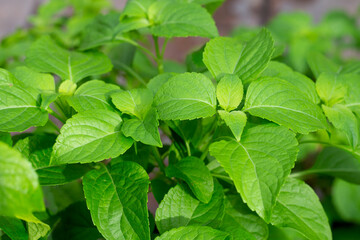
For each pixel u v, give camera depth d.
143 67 0.86
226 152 0.60
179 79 0.63
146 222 0.59
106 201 0.60
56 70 0.68
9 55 0.94
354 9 2.15
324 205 1.05
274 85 0.63
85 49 0.72
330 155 0.74
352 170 0.73
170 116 0.61
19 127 0.60
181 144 0.68
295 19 1.30
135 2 0.71
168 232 0.60
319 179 1.07
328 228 0.63
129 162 0.62
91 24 0.75
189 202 0.63
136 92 0.63
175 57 1.86
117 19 0.75
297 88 0.63
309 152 0.94
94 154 0.59
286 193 0.64
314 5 2.23
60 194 0.72
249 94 0.63
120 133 0.61
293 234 0.73
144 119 0.61
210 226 0.62
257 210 0.58
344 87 0.67
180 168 0.64
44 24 1.11
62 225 0.68
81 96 0.63
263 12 2.23
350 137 0.64
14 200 0.53
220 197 0.63
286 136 0.60
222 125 0.65
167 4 0.70
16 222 0.60
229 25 2.13
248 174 0.59
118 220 0.59
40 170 0.63
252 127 0.62
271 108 0.62
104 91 0.64
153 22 0.70
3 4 1.70
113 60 0.80
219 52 0.66
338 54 1.37
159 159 0.67
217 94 0.63
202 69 0.73
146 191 0.60
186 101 0.62
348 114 0.65
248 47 0.66
